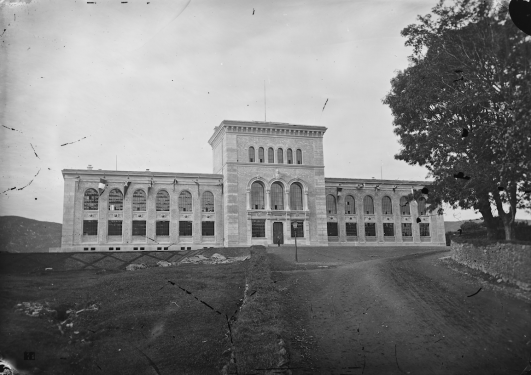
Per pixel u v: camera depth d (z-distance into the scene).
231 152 60.78
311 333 14.51
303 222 61.88
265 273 23.05
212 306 17.12
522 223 20.66
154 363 12.56
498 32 15.21
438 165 21.88
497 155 17.56
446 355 12.63
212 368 12.50
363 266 25.72
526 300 15.80
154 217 58.84
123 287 19.56
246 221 59.94
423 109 21.25
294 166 62.88
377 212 67.50
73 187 56.44
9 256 20.64
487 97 16.53
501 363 12.01
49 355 12.30
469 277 19.92
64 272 24.23
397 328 14.70
